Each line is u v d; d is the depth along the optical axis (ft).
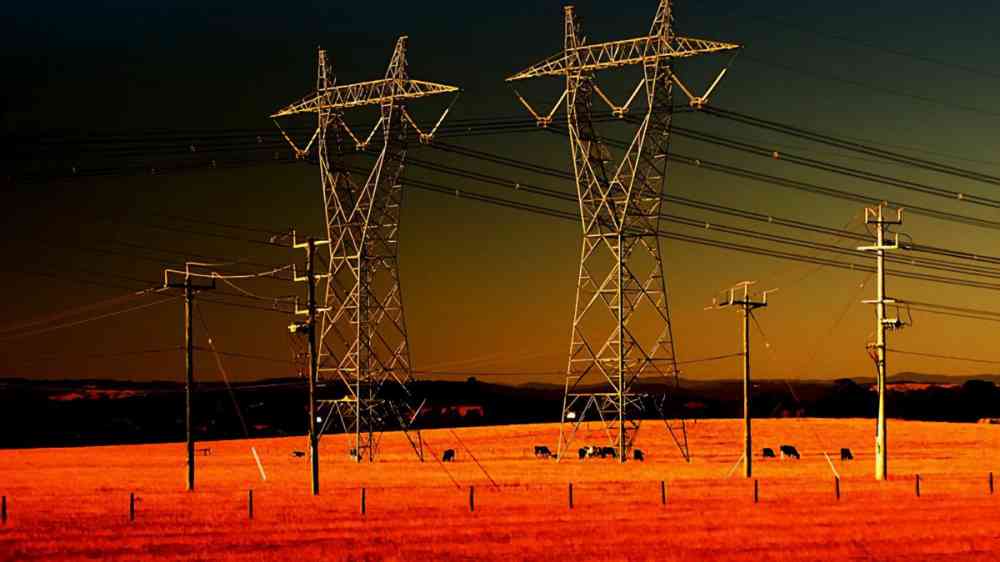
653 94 287.89
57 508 192.44
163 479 282.56
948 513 181.78
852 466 327.26
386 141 321.73
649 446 450.71
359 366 335.67
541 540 149.07
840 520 171.53
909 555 139.44
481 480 262.88
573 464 333.62
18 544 146.41
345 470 310.24
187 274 239.50
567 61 295.69
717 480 255.09
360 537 152.56
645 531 158.61
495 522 169.07
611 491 223.51
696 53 280.51
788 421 577.43
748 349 267.59
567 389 329.31
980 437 503.61
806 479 258.78
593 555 137.18
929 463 348.18
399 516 177.27
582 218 306.14
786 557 136.15
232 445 520.42
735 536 153.58
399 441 497.87
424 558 134.62
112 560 133.39
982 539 151.94
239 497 213.46
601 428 549.54
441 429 575.38
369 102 318.45
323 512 183.32
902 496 210.79
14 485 258.37
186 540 150.20
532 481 258.98
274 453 444.14
